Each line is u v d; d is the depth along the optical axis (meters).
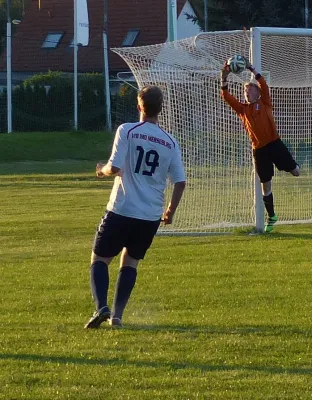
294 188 37.56
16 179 56.09
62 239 27.78
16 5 136.50
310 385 11.89
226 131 31.02
